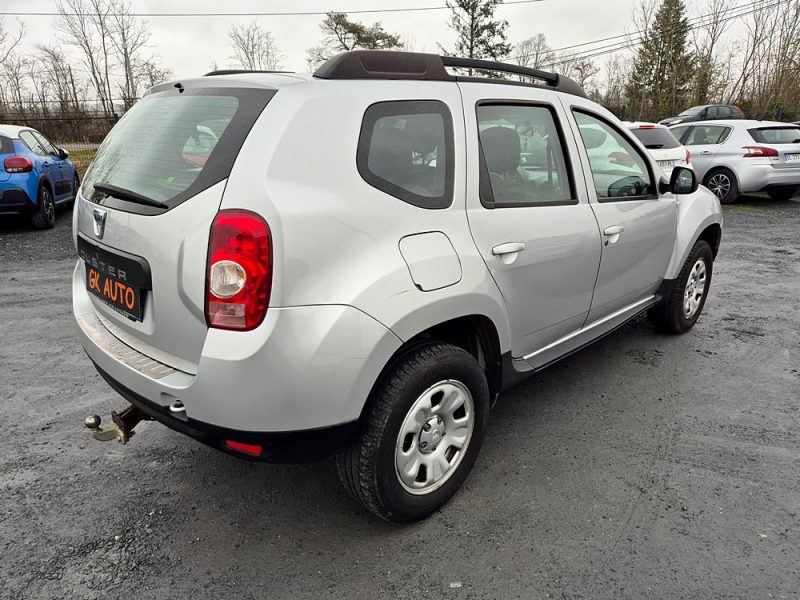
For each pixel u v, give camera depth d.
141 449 3.04
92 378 3.85
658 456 2.94
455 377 2.39
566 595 2.07
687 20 39.25
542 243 2.78
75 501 2.61
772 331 4.71
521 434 3.16
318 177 2.01
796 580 2.12
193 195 1.98
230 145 1.99
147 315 2.20
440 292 2.24
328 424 2.01
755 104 30.69
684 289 4.34
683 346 4.39
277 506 2.59
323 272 1.96
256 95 2.11
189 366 2.07
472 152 2.52
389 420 2.17
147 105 2.57
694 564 2.20
